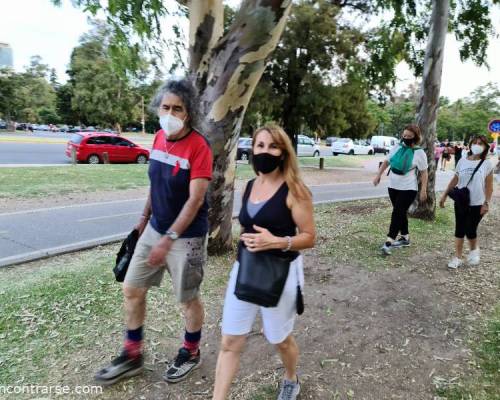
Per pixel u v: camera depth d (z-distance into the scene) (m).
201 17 4.83
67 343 3.25
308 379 2.94
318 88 18.64
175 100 2.48
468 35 10.49
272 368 3.05
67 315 3.68
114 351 3.17
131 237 2.87
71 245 5.87
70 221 7.45
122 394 2.71
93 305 3.90
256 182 2.41
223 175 5.29
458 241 5.38
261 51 4.77
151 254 2.51
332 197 11.87
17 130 61.25
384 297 4.42
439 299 4.40
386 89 19.31
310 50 18.44
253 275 2.22
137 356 2.85
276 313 2.29
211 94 4.95
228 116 5.07
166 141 2.61
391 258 5.75
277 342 2.38
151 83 39.28
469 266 5.50
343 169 22.70
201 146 2.55
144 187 11.73
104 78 50.38
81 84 52.47
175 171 2.54
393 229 5.95
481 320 3.93
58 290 4.17
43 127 69.31
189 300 2.74
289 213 2.24
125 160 20.53
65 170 14.70
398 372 3.06
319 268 5.27
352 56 18.62
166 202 2.60
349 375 3.01
